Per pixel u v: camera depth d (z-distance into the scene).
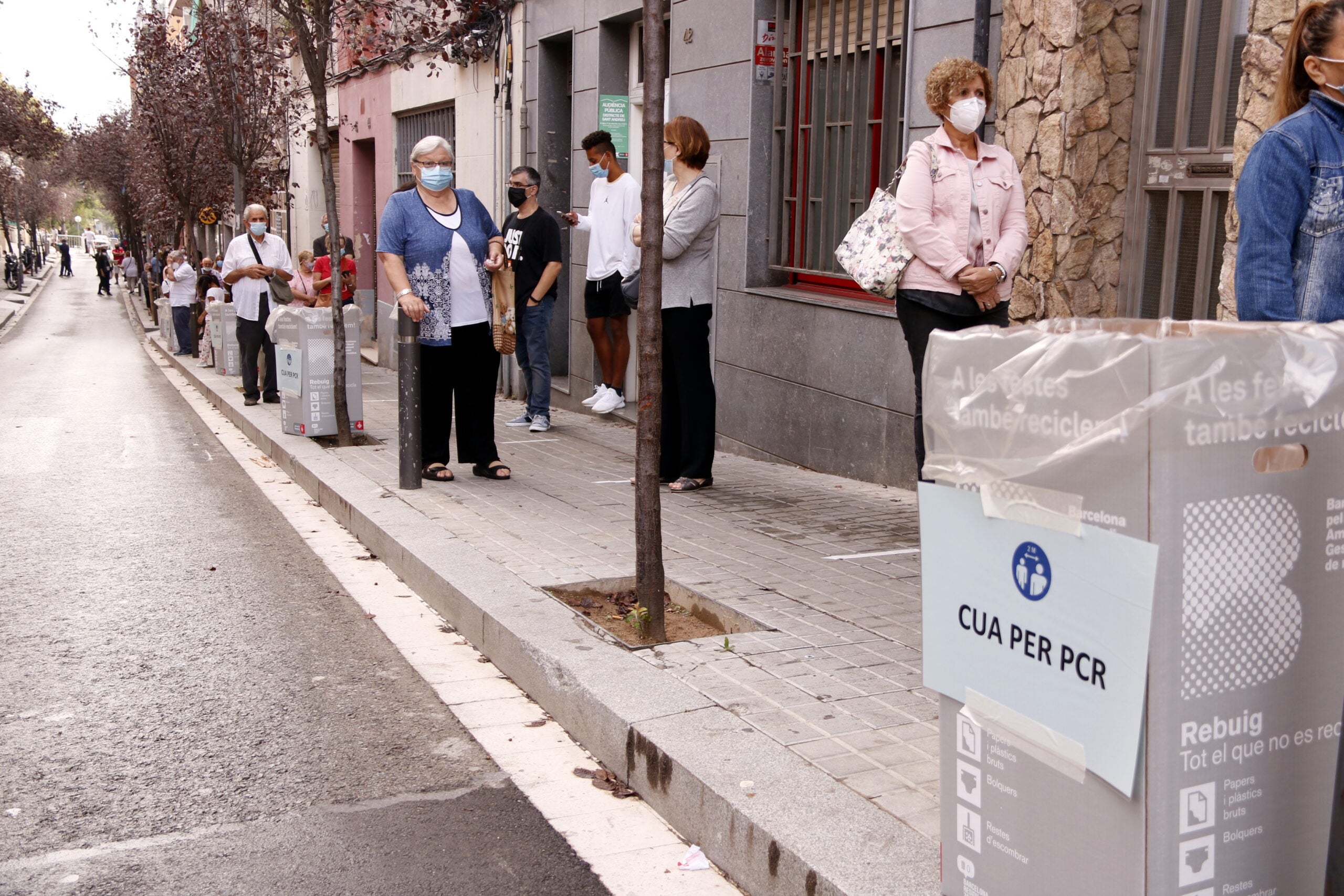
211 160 23.95
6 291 57.62
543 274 9.87
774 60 8.35
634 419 10.41
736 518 6.23
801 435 8.04
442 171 7.12
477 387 7.48
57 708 4.02
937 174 4.76
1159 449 1.69
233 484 8.46
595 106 11.23
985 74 4.68
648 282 4.09
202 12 19.89
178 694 4.14
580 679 3.70
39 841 3.05
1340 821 1.80
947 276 4.71
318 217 23.78
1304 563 1.83
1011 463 1.96
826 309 7.65
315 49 8.82
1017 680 1.99
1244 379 1.74
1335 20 2.89
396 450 9.03
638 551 4.16
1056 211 5.80
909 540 5.70
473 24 13.71
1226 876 1.83
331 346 9.43
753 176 8.47
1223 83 5.25
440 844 3.03
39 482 8.48
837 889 2.43
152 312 36.91
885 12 7.29
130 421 12.42
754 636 4.12
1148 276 5.73
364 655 4.58
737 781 2.94
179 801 3.29
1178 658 1.74
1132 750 1.76
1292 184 2.92
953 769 2.18
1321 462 1.83
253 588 5.55
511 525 6.08
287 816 3.20
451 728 3.83
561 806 3.26
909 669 3.78
